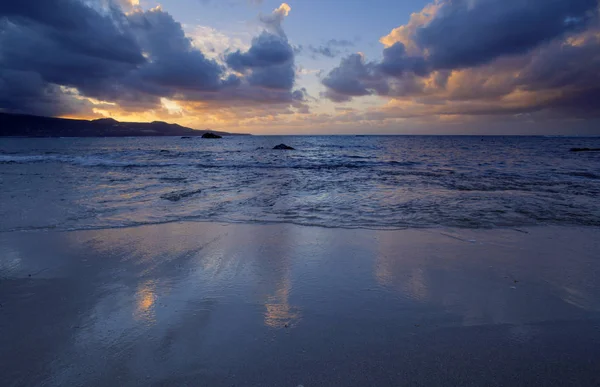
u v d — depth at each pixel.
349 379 2.06
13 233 5.35
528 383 2.04
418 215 6.72
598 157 27.92
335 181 12.26
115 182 11.70
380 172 15.88
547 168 18.27
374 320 2.78
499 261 4.19
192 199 8.40
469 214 6.81
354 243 4.91
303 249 4.63
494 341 2.47
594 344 2.43
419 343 2.45
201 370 2.13
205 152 35.22
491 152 37.12
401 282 3.54
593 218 6.46
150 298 3.14
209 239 5.06
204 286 3.42
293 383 2.02
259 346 2.40
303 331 2.60
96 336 2.51
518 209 7.29
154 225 5.88
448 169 17.73
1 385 1.99
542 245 4.85
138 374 2.09
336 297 3.19
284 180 12.49
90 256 4.29
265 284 3.47
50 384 2.00
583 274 3.77
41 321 2.72
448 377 2.08
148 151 36.22
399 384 2.02
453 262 4.15
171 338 2.49
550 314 2.88
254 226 5.85
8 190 9.73
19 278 3.60
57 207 7.35
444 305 3.04
